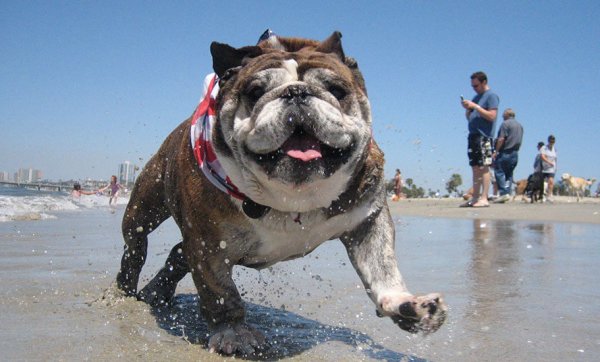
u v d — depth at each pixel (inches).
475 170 520.7
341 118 115.7
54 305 158.6
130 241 179.6
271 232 129.8
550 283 183.0
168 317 155.2
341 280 196.9
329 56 130.2
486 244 283.3
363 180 129.5
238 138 118.4
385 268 130.3
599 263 221.0
